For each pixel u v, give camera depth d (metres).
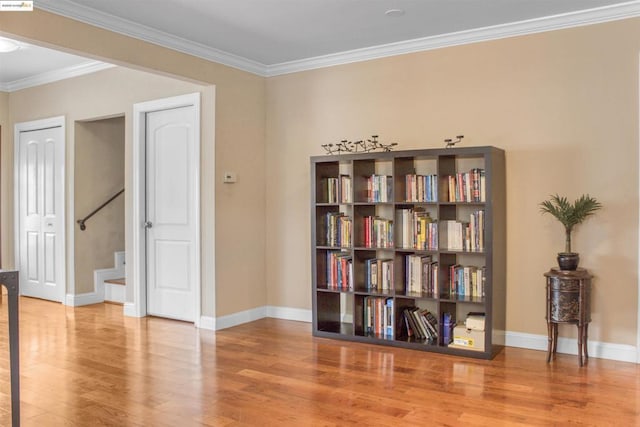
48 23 3.42
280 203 5.20
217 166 4.72
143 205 5.25
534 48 3.98
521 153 4.04
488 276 3.77
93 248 5.97
